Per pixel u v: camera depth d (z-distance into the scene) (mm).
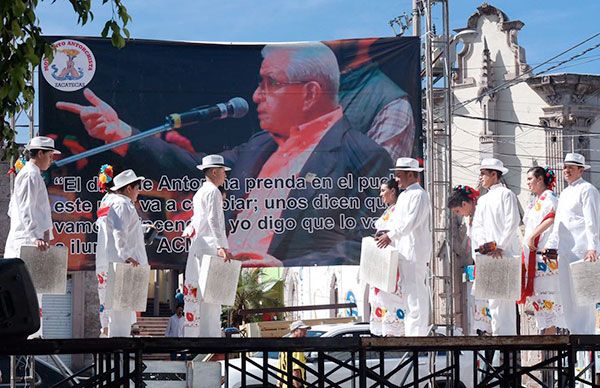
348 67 16281
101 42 15883
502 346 11414
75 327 27781
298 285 46594
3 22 10109
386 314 13508
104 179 13250
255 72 16188
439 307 27266
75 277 27828
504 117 42156
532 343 11453
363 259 13469
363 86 16297
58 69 15797
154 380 13227
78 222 15742
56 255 12297
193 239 13312
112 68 15914
